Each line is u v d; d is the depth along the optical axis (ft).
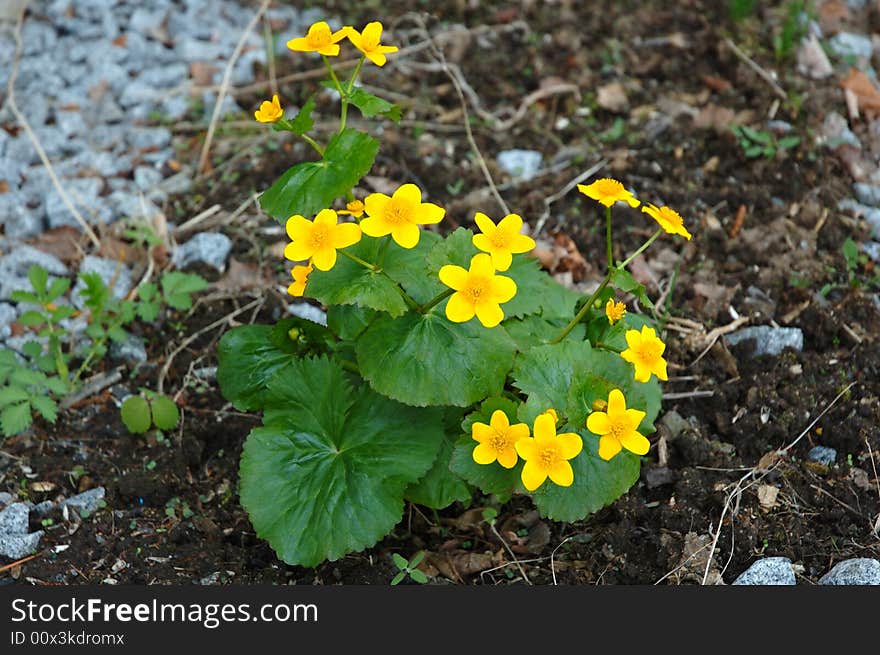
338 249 2.74
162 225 3.73
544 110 4.09
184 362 3.44
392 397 2.78
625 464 2.79
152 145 3.97
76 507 3.11
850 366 3.36
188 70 4.20
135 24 4.29
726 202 3.79
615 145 3.96
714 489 3.11
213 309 3.55
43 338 3.46
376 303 2.73
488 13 4.41
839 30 4.38
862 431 3.20
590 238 3.71
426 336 2.80
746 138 3.90
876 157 3.94
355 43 2.86
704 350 3.41
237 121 4.06
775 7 4.42
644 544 3.04
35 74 4.12
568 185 3.83
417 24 4.35
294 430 2.91
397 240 2.66
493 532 3.10
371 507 2.85
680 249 3.68
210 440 3.28
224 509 3.15
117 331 3.38
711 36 4.26
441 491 2.92
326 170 2.82
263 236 3.74
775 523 3.05
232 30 4.33
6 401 3.19
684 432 3.21
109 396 3.36
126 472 3.18
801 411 3.24
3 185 3.82
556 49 4.26
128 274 3.65
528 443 2.66
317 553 2.85
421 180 3.86
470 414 2.79
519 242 2.68
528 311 2.89
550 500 2.78
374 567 3.02
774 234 3.67
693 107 4.06
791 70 4.15
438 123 4.05
